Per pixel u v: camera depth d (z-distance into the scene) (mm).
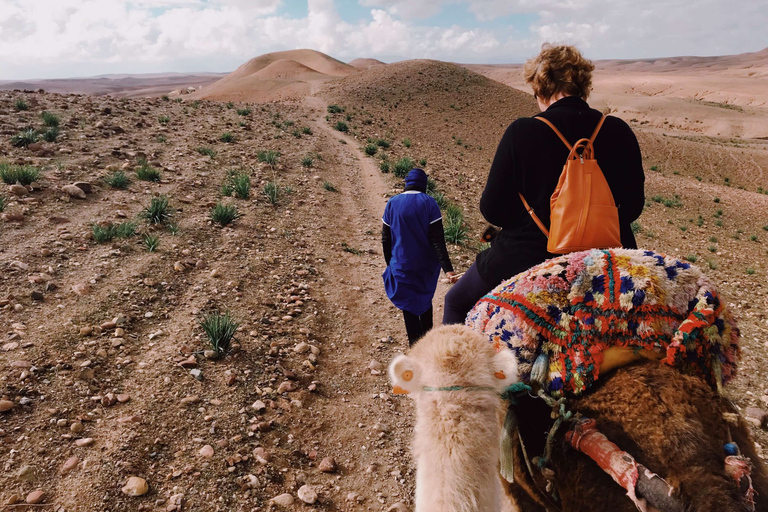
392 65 85500
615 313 1887
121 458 4078
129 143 14867
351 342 6645
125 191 10594
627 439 1686
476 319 2209
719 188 46094
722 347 1865
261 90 95750
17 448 4031
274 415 4949
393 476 4480
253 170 14656
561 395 1889
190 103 28891
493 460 1798
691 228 26438
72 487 3783
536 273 2098
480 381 1843
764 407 6016
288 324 6707
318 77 142875
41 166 11203
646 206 31047
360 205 13742
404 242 5344
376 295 8234
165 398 4844
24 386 4648
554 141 2400
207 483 4020
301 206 12289
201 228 9422
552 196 2352
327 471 4430
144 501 3783
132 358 5375
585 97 2645
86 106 19734
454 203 15984
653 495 1530
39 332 5484
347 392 5594
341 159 20234
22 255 7094
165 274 7344
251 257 8602
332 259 9414
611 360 1865
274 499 4016
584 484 1751
